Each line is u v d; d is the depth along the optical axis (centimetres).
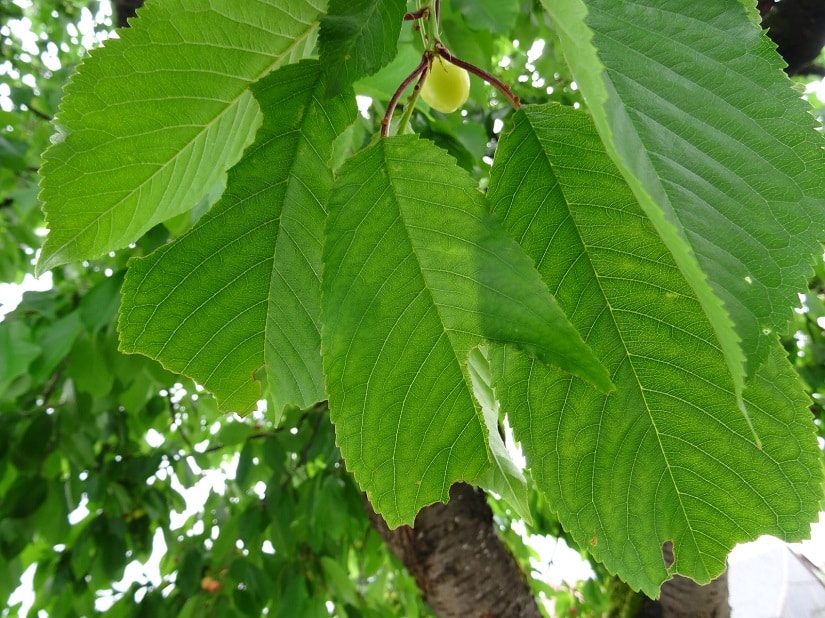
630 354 17
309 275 19
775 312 12
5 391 58
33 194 57
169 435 108
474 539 58
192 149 18
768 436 17
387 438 17
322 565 69
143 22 16
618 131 12
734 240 13
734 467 17
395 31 15
